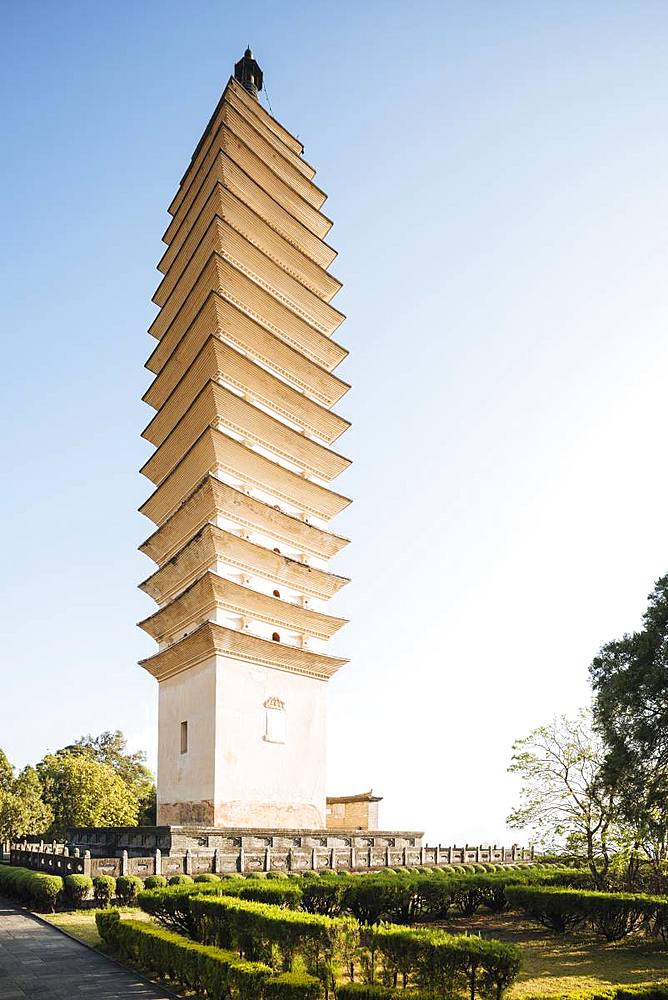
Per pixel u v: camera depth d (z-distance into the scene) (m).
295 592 45.91
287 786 41.22
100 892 28.41
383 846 41.41
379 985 14.36
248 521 43.66
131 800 78.62
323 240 56.94
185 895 21.52
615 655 30.91
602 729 30.45
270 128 56.34
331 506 49.69
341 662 45.34
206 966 16.36
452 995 14.23
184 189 55.34
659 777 27.95
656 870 29.92
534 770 33.72
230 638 39.72
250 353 47.28
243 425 44.88
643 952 22.86
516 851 47.94
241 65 60.06
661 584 30.33
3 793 73.31
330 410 50.38
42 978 18.42
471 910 29.69
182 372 48.44
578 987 18.16
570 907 25.39
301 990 13.53
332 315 54.56
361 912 25.83
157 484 50.97
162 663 44.16
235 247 47.97
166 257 54.81
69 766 76.56
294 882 25.33
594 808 32.03
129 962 20.08
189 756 40.44
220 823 37.34
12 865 38.56
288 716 42.53
